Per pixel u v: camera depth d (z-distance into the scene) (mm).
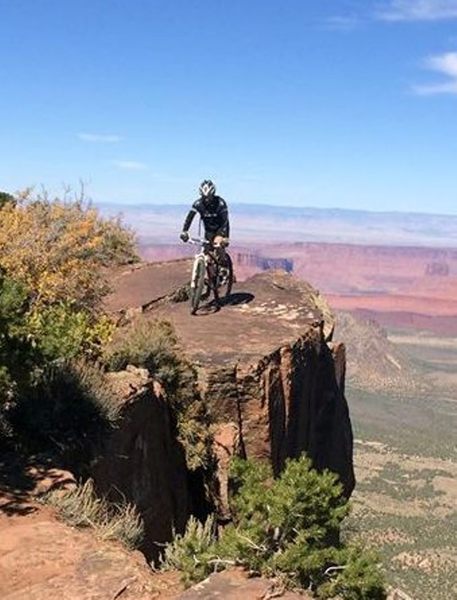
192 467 11945
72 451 8594
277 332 15273
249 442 12891
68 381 9164
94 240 14359
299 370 14797
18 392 8719
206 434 12250
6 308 8234
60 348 9555
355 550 7027
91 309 14258
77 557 6168
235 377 12898
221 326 15547
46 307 12906
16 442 8461
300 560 6578
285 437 14102
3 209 14383
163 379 12234
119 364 12008
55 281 13242
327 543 7410
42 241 13766
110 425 9312
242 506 7309
